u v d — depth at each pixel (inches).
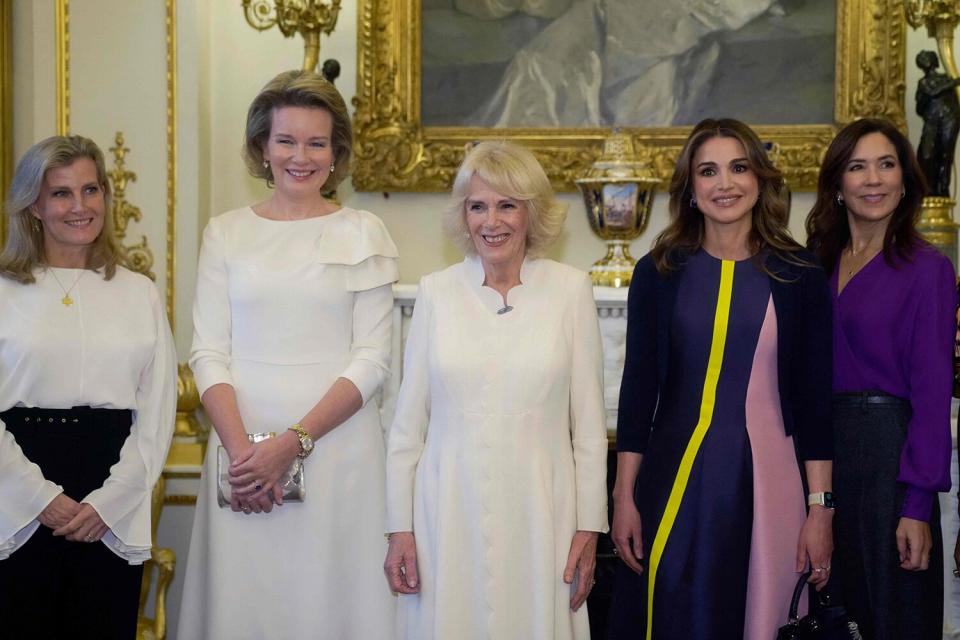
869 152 107.0
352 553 107.2
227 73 173.3
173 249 163.0
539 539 93.8
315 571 105.6
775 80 165.0
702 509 94.8
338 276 107.4
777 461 95.6
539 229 97.7
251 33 173.2
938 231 148.5
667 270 100.0
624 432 101.0
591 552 96.3
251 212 110.4
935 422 100.5
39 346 102.8
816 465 96.3
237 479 101.0
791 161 163.0
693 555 94.8
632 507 99.7
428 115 169.2
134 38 163.2
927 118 151.3
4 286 104.6
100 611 104.9
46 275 106.0
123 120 163.3
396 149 167.5
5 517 100.3
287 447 101.4
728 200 97.8
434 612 94.0
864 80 162.2
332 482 106.3
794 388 97.2
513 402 95.1
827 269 111.9
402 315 148.7
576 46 167.0
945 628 139.9
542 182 96.6
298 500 103.9
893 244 106.7
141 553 105.2
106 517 102.7
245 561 105.3
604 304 147.0
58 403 103.3
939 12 150.9
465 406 95.5
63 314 104.8
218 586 104.7
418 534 97.3
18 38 167.5
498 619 93.5
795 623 93.5
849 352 106.0
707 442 95.6
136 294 109.6
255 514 105.7
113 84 163.3
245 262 107.0
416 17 167.8
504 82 167.9
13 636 102.4
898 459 102.9
